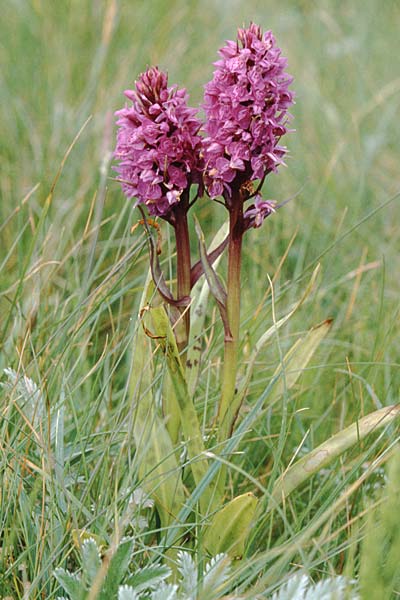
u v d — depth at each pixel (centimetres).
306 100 171
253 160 98
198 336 105
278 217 138
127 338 115
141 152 99
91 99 149
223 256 132
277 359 120
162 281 102
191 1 196
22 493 103
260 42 97
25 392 108
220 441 103
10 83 155
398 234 137
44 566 99
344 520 105
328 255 135
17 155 141
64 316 118
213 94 98
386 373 116
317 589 94
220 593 97
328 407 118
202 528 101
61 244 126
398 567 95
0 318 123
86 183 133
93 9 174
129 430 102
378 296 130
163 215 101
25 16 171
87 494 102
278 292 126
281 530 108
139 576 98
